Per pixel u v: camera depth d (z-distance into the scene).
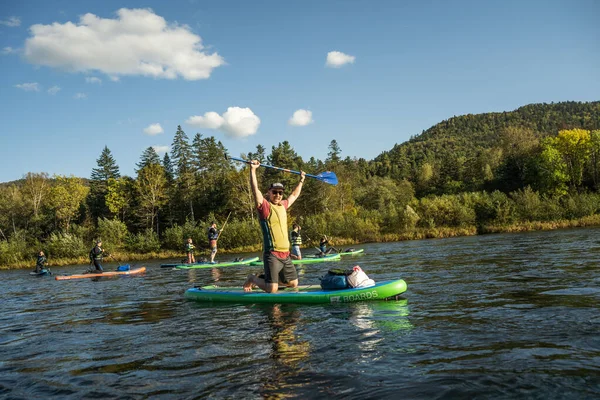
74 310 6.81
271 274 6.20
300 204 54.25
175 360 3.53
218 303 6.46
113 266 22.67
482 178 73.88
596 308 4.38
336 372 2.95
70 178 60.06
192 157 59.19
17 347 4.43
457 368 2.88
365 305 5.46
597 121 173.62
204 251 32.59
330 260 15.05
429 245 20.55
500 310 4.59
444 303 5.21
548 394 2.39
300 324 4.57
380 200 61.53
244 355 3.53
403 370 2.91
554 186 53.22
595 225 29.89
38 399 2.88
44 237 57.09
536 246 14.00
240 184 51.59
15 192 58.34
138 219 59.28
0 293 10.70
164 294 8.09
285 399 2.54
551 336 3.49
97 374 3.32
